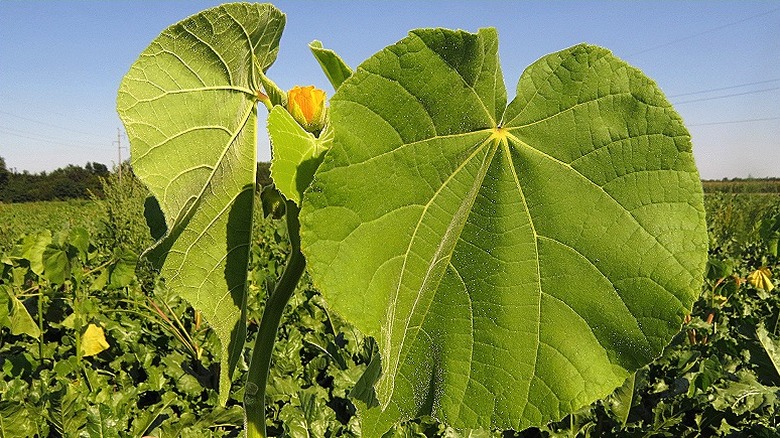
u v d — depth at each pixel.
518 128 0.18
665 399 0.78
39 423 0.60
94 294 0.94
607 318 0.18
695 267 0.17
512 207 0.18
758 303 1.24
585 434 0.72
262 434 0.24
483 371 0.19
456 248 0.19
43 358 0.79
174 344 0.90
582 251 0.18
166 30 0.17
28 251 0.72
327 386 0.83
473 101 0.16
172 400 0.73
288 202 0.21
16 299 0.74
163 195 0.18
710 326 0.91
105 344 0.78
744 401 0.71
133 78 0.17
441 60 0.15
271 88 0.21
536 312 0.19
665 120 0.17
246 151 0.21
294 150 0.18
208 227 0.21
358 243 0.15
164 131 0.18
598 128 0.17
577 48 0.17
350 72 0.23
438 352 0.19
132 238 2.06
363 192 0.15
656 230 0.17
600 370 0.18
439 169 0.16
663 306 0.17
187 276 0.21
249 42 0.19
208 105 0.19
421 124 0.16
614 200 0.18
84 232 0.75
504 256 0.18
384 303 0.16
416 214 0.16
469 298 0.19
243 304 0.22
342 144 0.14
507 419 0.19
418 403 0.20
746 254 2.19
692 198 0.17
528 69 0.18
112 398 0.69
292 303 1.03
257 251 1.71
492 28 0.16
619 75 0.17
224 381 0.22
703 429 0.75
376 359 0.21
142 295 1.01
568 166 0.18
